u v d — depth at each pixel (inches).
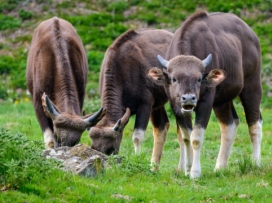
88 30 2706.7
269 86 2412.6
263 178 1139.9
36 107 1405.0
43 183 957.8
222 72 1160.2
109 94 1362.0
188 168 1243.8
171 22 2753.4
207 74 1162.6
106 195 965.8
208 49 1226.6
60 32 1450.5
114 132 1263.5
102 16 2792.8
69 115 1277.1
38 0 2920.8
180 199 994.7
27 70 1473.9
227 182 1125.1
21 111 2048.5
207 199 1005.8
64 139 1248.2
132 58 1408.7
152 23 2755.9
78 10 2856.8
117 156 1146.0
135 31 1471.5
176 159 1481.3
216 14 1332.4
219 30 1284.4
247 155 1496.1
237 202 999.0
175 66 1152.2
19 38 2704.2
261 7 2824.8
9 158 947.3
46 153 1122.0
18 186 933.8
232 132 1343.5
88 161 1048.8
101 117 1275.8
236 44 1301.7
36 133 1681.8
